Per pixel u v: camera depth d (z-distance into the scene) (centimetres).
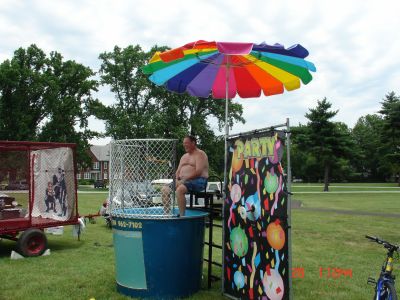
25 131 4597
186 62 646
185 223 578
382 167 7181
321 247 992
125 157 603
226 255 595
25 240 862
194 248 593
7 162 883
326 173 4525
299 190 4653
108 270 746
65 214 966
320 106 4459
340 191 4397
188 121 4903
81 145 5053
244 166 561
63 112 4925
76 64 5128
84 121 5153
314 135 4434
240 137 575
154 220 566
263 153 519
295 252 928
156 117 4716
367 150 9006
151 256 568
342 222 1489
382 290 439
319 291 629
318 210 2009
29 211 886
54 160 991
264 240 511
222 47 490
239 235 566
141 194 601
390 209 2067
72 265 788
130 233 579
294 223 1458
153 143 595
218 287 638
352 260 845
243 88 742
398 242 1055
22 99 4662
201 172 614
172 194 589
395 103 5275
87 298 581
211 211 638
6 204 884
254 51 559
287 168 470
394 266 791
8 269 755
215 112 4934
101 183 5928
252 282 532
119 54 5031
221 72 710
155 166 596
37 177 1018
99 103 5128
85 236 1153
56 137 4891
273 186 498
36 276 702
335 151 4481
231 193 590
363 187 5812
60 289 625
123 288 595
